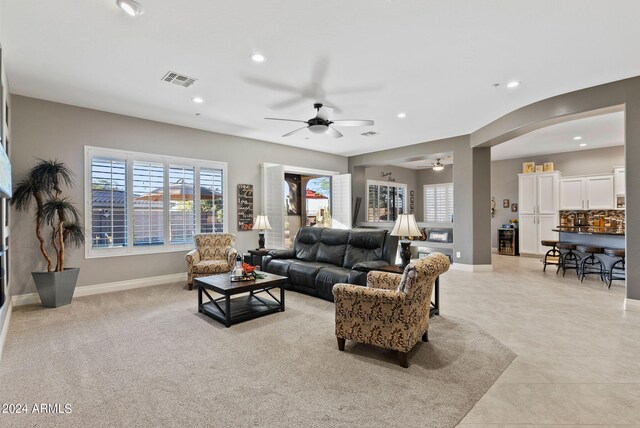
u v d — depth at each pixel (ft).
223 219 20.16
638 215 12.38
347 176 26.08
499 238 30.58
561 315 12.22
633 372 7.95
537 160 28.96
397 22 8.75
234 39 9.54
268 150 22.80
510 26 9.00
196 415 6.27
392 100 14.66
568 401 6.75
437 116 17.11
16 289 13.47
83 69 11.42
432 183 37.55
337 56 10.61
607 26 9.02
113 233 15.93
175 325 11.12
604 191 24.90
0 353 8.70
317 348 9.30
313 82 12.62
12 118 13.51
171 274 17.84
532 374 7.84
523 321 11.57
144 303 13.76
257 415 6.27
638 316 12.03
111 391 7.09
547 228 27.35
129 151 16.51
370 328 8.58
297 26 8.90
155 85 12.83
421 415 6.27
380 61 10.96
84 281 15.14
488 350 9.16
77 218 13.93
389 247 14.37
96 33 9.17
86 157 15.23
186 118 17.11
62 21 8.58
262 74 11.90
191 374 7.82
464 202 21.36
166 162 17.79
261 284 11.84
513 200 30.42
